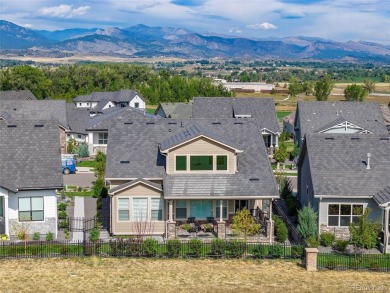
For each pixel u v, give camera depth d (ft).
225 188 121.70
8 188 114.73
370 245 113.09
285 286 94.22
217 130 137.18
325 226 123.54
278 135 250.16
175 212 127.24
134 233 122.52
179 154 124.47
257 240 119.24
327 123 237.66
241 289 92.63
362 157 129.39
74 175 191.62
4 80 440.86
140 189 121.60
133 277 97.14
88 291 90.99
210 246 111.86
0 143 124.26
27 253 106.63
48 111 240.12
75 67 536.83
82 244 110.01
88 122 243.81
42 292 90.17
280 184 160.45
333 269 102.73
